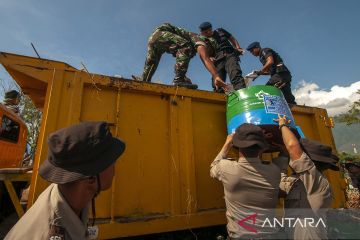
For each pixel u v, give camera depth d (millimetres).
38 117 9070
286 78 4301
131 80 2641
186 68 3734
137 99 2678
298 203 1795
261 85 2625
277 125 2375
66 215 958
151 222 2391
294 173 2029
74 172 912
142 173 2492
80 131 938
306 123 3596
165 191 2543
